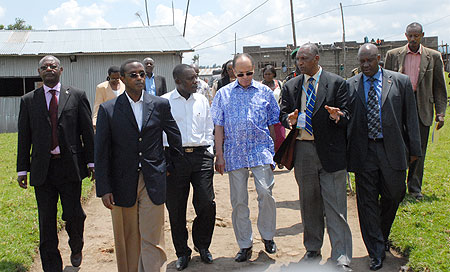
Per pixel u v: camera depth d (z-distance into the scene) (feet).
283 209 23.20
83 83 69.15
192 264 16.46
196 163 15.93
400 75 15.71
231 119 16.39
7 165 35.76
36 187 15.07
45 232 15.02
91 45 70.69
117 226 13.82
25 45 70.38
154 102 13.82
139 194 13.51
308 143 15.60
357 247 17.71
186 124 15.90
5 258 16.30
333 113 14.62
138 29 79.41
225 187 28.35
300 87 15.81
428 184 24.59
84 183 28.58
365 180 15.53
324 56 135.13
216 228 20.67
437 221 18.28
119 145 13.28
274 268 15.79
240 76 16.15
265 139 16.52
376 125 15.39
